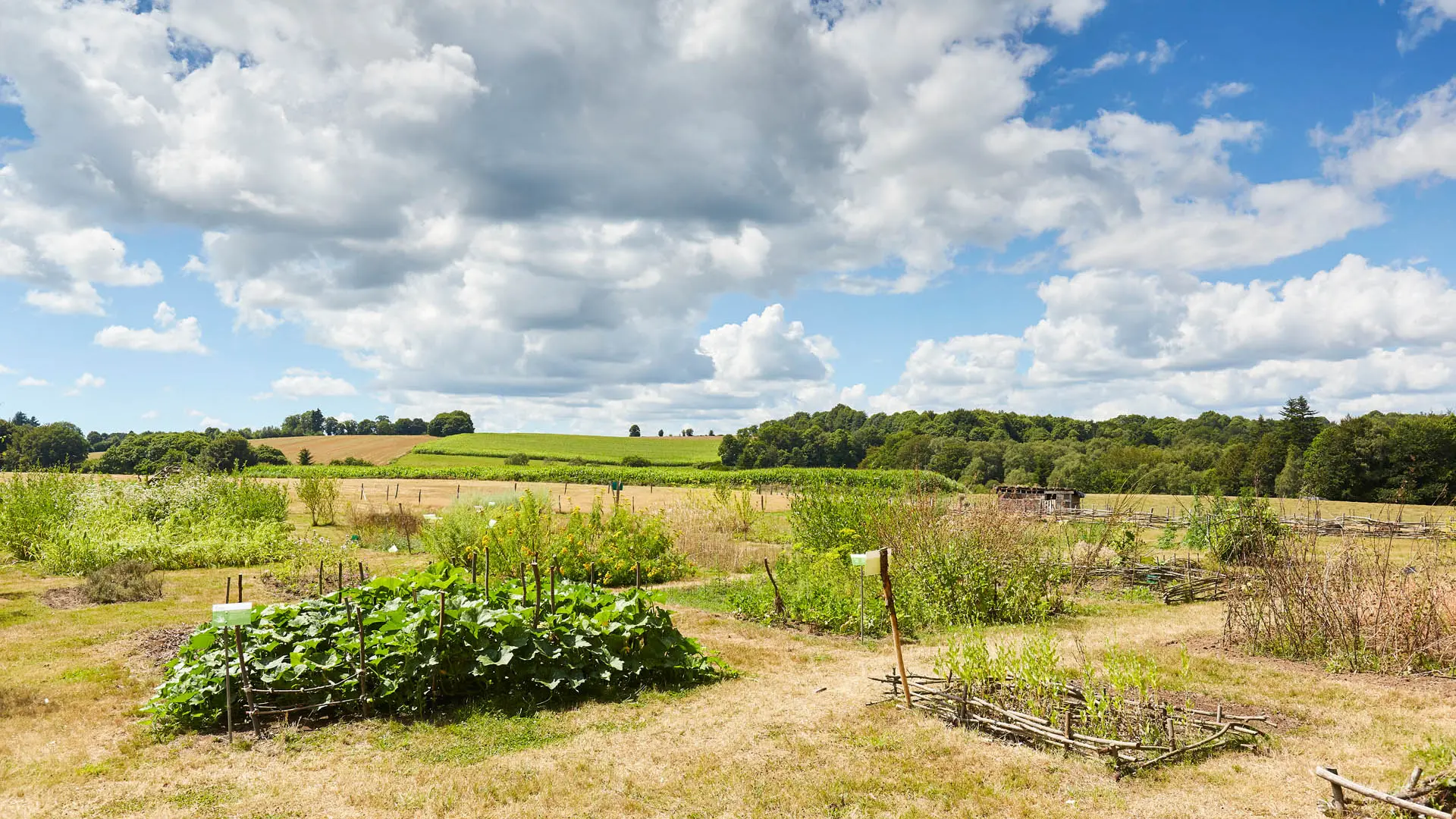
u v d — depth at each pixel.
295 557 15.20
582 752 6.16
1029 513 14.31
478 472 53.12
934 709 7.02
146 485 20.84
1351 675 8.31
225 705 6.71
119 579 12.77
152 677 8.13
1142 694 6.28
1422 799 4.81
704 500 25.48
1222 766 5.79
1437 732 6.49
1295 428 50.81
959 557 12.08
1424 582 9.00
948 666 7.70
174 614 11.20
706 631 10.80
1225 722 6.54
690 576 15.79
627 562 15.10
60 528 15.99
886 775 5.68
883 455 67.75
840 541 15.75
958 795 5.34
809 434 78.19
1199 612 12.23
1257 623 9.55
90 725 6.74
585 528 15.70
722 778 5.64
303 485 24.56
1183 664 6.59
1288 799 5.19
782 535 21.92
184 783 5.58
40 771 5.79
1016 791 5.40
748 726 6.75
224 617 6.02
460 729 6.61
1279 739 6.30
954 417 84.81
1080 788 5.42
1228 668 8.55
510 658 7.20
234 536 17.36
